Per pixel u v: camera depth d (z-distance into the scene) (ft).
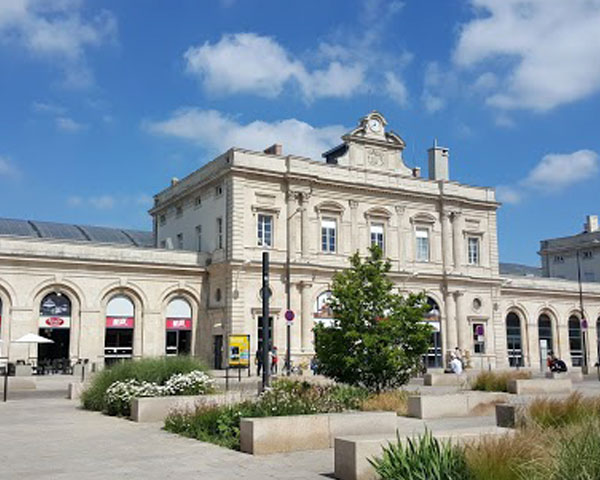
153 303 141.18
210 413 50.31
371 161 161.79
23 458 39.91
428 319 162.40
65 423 56.80
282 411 49.21
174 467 36.73
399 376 75.05
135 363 68.95
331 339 74.43
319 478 33.83
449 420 56.39
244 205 142.31
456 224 170.91
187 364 68.74
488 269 176.14
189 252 146.41
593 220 259.39
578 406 42.86
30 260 128.57
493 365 171.01
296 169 148.25
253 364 137.49
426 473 27.84
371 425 44.73
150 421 57.36
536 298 193.88
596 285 208.54
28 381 99.96
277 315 142.61
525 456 27.86
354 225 155.63
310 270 146.82
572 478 23.75
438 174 177.78
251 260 140.15
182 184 166.91
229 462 38.17
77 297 133.49
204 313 147.02
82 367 113.91
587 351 203.31
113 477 34.14
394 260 159.94
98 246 136.98
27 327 127.54
